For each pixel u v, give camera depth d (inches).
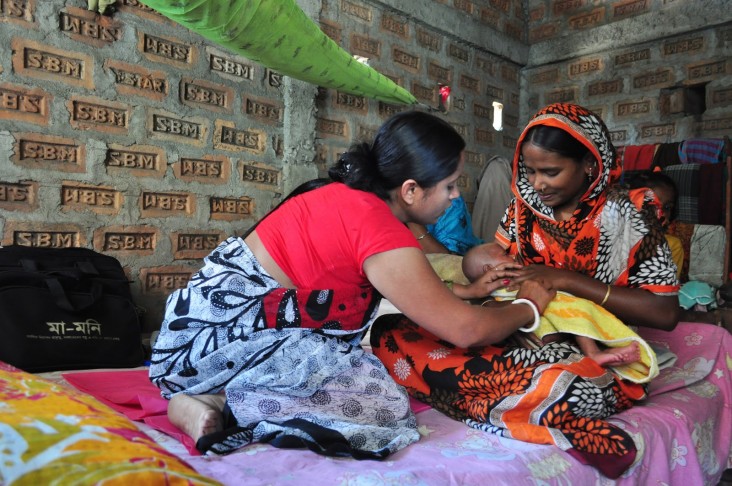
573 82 191.3
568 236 67.7
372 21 151.6
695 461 61.5
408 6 158.1
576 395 53.1
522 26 199.0
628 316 63.9
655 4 171.5
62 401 28.7
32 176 95.4
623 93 179.9
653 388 72.4
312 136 136.1
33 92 95.2
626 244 64.7
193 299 53.0
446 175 54.4
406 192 55.1
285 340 52.6
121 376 76.8
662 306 63.2
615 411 60.7
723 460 73.3
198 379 53.2
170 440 49.5
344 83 130.1
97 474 22.1
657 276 63.7
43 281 86.3
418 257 51.3
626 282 65.4
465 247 135.7
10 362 79.4
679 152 149.3
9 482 20.6
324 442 47.9
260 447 47.6
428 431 55.6
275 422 49.5
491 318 54.8
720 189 135.0
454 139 54.7
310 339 53.2
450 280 83.9
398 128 54.2
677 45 168.6
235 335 52.2
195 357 52.4
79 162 100.4
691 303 112.0
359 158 54.7
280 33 100.9
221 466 42.8
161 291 111.7
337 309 53.7
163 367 53.4
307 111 134.8
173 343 53.1
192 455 45.4
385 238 50.9
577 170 63.2
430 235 126.2
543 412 53.3
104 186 103.6
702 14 161.0
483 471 44.6
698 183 138.3
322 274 52.6
